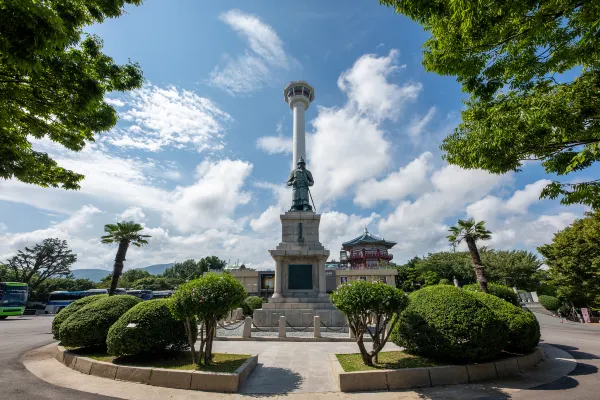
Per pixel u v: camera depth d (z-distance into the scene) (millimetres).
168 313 9883
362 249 65500
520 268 44719
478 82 7527
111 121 8070
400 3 6406
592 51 6000
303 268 21266
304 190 25219
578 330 22344
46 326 24250
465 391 7613
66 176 9391
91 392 7621
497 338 8719
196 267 83250
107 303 11422
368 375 7949
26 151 8406
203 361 9367
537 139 6730
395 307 8828
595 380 8477
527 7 5316
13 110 6648
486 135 7223
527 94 7336
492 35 6043
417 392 7613
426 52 7293
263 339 15180
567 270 29391
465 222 19609
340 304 9133
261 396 7496
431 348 8836
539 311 36656
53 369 9961
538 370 9562
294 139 31844
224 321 21125
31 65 4984
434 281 49781
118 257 24500
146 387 8039
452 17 5883
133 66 7805
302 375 9180
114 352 9242
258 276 43750
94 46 7137
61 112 7148
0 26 4457
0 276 53844
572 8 5207
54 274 58969
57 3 6051
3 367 10250
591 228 27703
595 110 6086
